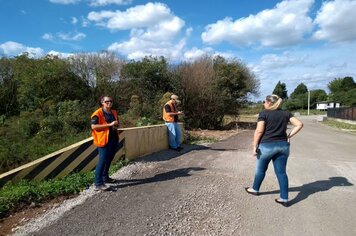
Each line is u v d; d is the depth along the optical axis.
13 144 10.31
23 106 15.54
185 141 12.82
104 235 4.35
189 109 20.53
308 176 7.43
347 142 15.84
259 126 5.43
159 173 7.42
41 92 15.71
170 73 20.36
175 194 5.93
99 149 6.11
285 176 5.45
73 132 11.84
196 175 7.25
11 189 5.76
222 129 22.16
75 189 6.07
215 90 21.25
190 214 5.06
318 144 14.10
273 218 4.95
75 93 16.36
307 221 4.86
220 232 4.50
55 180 6.46
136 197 5.76
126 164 8.07
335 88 97.50
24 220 4.84
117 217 4.91
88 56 19.27
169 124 10.67
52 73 15.79
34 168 6.39
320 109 91.38
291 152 11.12
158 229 4.54
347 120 41.16
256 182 5.86
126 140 8.44
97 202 5.51
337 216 5.05
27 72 16.28
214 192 6.06
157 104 16.97
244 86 24.62
